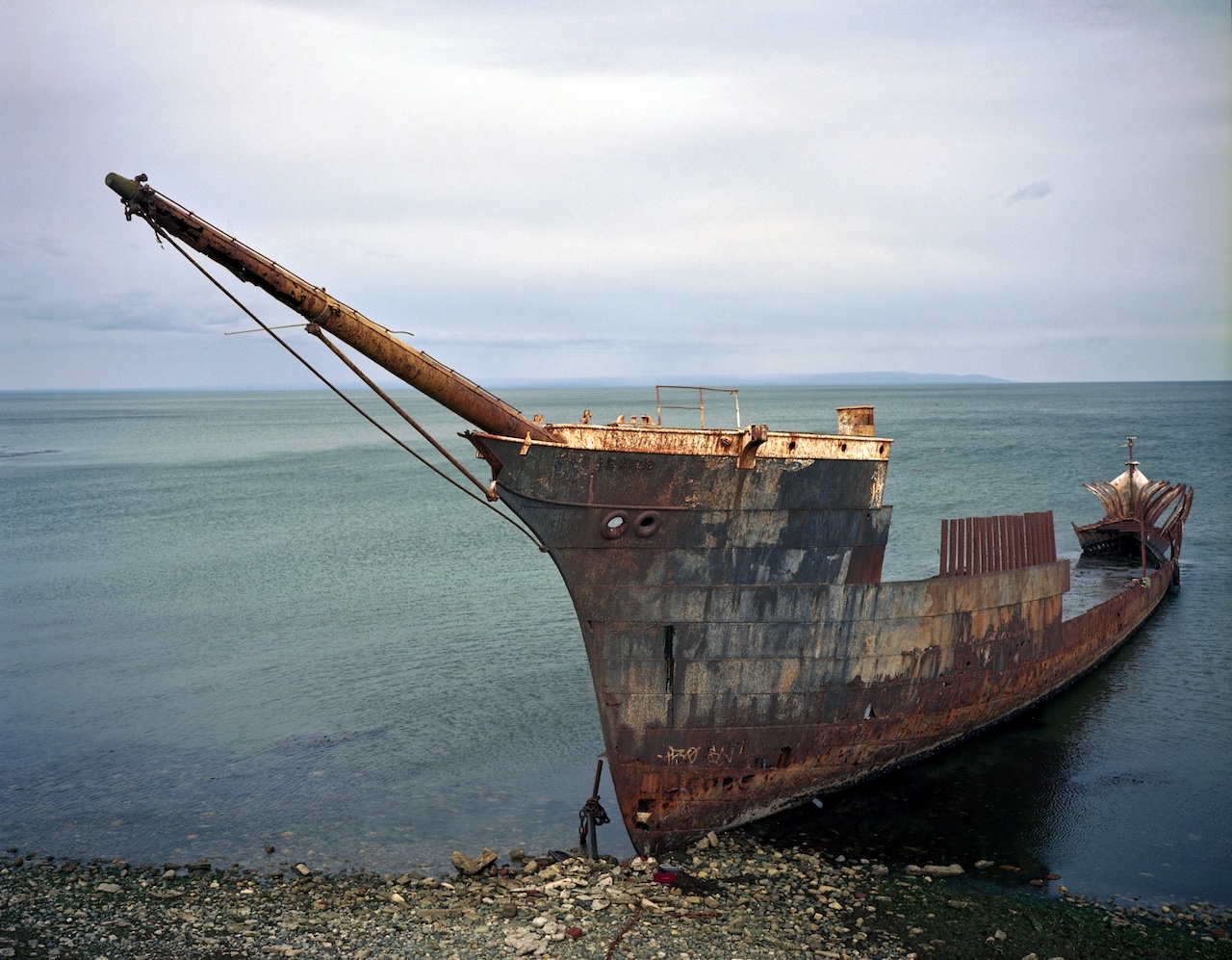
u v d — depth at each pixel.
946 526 19.98
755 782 17.41
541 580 40.38
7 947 13.58
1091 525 40.31
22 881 15.73
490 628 32.19
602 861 16.23
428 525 57.16
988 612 20.95
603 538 15.80
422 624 32.84
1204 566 40.53
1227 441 103.19
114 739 22.42
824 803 18.55
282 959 13.15
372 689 25.75
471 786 19.55
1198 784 19.22
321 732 22.66
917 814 18.03
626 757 16.64
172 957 13.24
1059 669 24.30
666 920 14.11
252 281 14.05
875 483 18.17
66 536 53.62
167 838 17.36
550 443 15.04
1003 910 14.52
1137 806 18.23
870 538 18.31
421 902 14.73
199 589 39.19
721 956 13.15
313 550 48.41
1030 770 19.98
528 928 13.82
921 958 13.23
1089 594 33.94
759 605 17.03
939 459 87.50
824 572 17.67
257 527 56.91
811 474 17.06
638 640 16.41
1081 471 75.81
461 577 41.16
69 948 13.52
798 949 13.37
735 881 15.47
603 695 16.45
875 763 19.25
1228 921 14.19
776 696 17.44
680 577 16.42
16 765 20.88
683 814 16.91
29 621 34.06
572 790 19.38
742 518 16.59
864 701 18.59
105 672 27.69
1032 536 22.88
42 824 17.97
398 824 17.81
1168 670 26.81
